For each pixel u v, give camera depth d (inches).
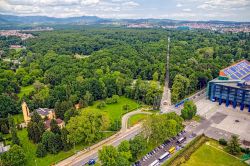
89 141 5487.2
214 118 7111.2
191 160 5103.3
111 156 4537.4
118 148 4931.1
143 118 7076.8
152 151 5378.9
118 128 6343.5
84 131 5383.9
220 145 5669.3
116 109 7805.1
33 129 5723.4
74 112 6333.7
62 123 6441.9
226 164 4987.7
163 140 5595.5
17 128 6441.9
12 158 4677.7
